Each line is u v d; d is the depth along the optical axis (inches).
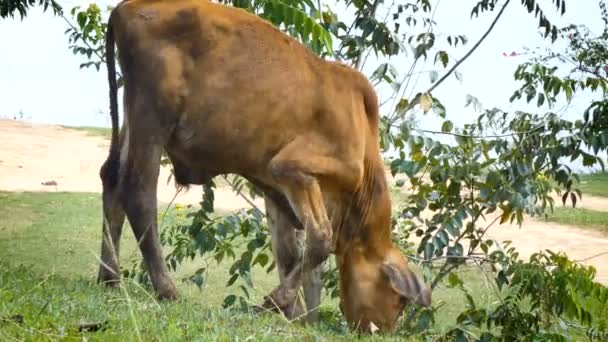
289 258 505.4
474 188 590.6
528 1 637.9
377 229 490.3
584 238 1031.6
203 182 477.1
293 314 470.6
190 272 750.5
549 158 596.1
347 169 466.9
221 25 451.5
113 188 464.8
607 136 569.6
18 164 1269.7
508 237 1018.7
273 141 455.8
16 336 315.3
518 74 627.2
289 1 568.1
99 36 653.9
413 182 596.4
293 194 458.0
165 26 447.8
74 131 1605.6
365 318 486.6
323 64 471.5
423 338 531.8
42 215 949.8
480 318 569.0
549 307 560.1
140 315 362.0
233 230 589.6
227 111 448.1
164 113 446.9
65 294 388.5
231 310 427.5
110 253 462.9
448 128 602.2
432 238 589.0
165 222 836.0
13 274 431.2
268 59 453.7
